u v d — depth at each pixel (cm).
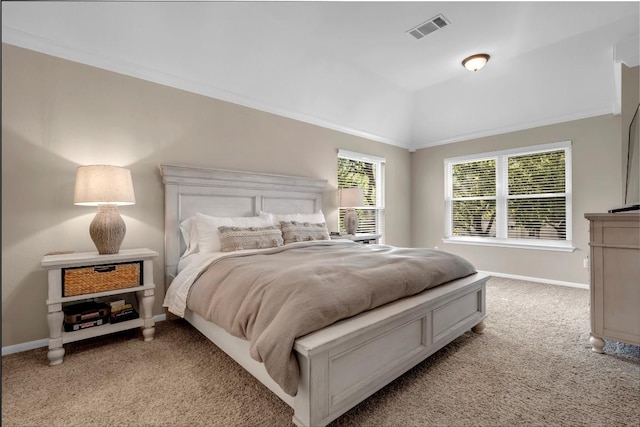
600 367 197
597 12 273
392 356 169
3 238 222
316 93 390
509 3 263
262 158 370
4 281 223
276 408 157
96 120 260
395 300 185
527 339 240
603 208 385
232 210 335
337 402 139
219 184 323
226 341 195
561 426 143
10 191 225
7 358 213
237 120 348
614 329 208
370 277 178
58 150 243
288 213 387
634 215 199
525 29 301
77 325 218
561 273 415
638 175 273
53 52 241
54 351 202
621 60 284
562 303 333
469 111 462
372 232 512
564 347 226
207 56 298
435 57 355
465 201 518
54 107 241
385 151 531
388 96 448
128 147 276
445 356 212
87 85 256
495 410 155
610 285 210
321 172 434
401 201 560
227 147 339
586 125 397
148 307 240
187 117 311
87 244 255
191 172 301
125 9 244
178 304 238
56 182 242
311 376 129
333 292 155
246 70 326
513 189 464
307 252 264
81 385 178
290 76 354
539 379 183
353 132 475
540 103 408
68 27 238
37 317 234
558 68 360
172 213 293
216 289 202
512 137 460
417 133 544
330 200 446
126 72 275
